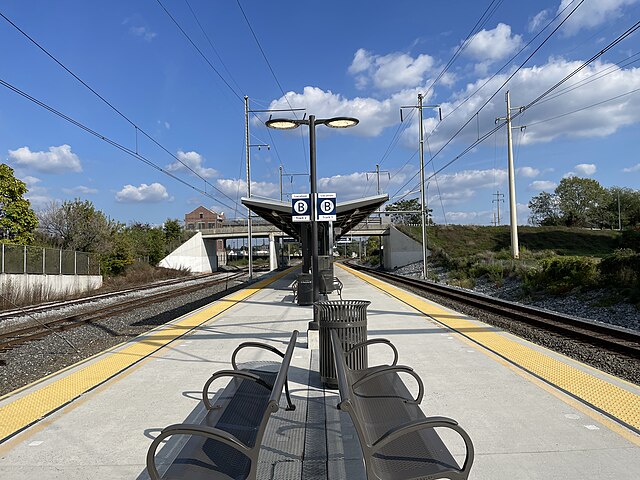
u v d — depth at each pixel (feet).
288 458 14.32
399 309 49.14
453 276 130.62
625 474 12.78
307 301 54.85
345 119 35.32
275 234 232.32
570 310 63.72
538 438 15.24
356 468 13.60
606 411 17.60
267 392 16.30
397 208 347.36
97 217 150.00
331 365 21.31
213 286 117.50
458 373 23.18
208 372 24.85
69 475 13.56
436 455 11.16
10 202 116.37
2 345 39.63
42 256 102.58
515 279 100.83
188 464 11.09
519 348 28.66
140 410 19.02
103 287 129.80
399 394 15.33
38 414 18.62
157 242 203.00
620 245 110.42
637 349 30.50
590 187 315.17
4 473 13.70
